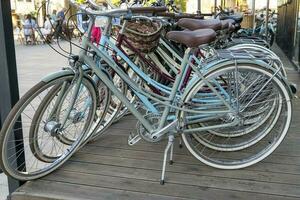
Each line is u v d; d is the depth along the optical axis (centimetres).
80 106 224
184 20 248
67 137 228
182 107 212
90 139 253
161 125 215
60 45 226
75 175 217
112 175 216
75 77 207
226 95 217
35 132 208
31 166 221
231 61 206
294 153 241
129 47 232
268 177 211
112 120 278
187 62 213
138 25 230
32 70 688
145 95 219
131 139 244
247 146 240
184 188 201
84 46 206
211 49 221
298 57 546
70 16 202
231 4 929
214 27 244
